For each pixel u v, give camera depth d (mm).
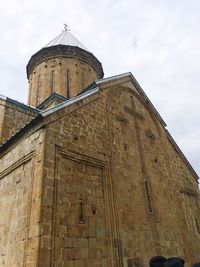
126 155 11078
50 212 6773
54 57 19078
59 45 19078
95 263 7426
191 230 13016
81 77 18719
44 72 18750
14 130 12555
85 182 8445
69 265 6664
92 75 19766
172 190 13195
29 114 13750
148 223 10281
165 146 14734
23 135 8812
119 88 13047
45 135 7770
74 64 18906
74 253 6953
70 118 9000
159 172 12906
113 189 9312
